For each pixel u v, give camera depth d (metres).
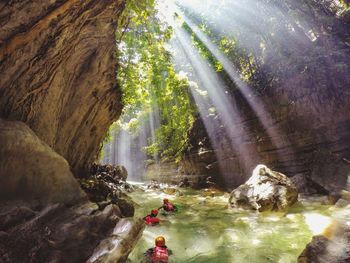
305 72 11.52
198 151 19.06
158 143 27.36
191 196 14.88
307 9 12.42
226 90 17.09
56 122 6.80
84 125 8.90
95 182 9.18
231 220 8.61
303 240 6.18
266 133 13.39
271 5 13.16
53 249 3.86
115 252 4.02
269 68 13.82
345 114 10.44
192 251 6.16
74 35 6.10
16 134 4.36
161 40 9.73
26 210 4.09
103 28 7.03
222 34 15.91
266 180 9.95
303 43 12.51
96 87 8.50
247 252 5.85
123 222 4.72
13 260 3.44
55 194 4.92
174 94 19.70
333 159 10.36
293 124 12.05
